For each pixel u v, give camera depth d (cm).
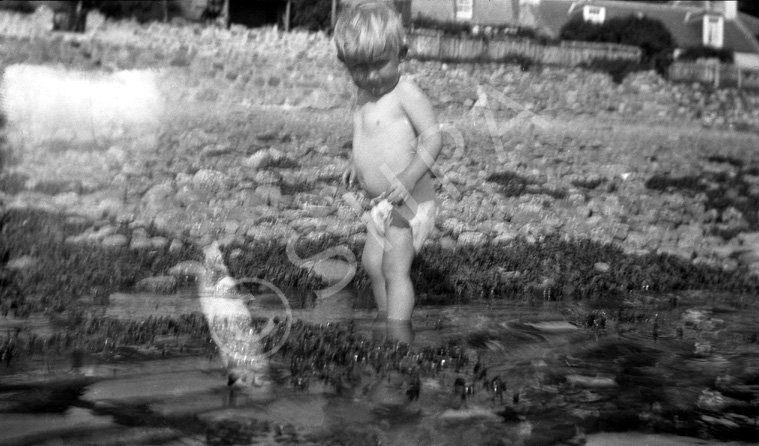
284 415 188
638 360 252
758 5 2489
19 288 334
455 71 1210
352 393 206
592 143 910
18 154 618
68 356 238
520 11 1484
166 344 253
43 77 880
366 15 323
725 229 568
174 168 618
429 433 179
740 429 188
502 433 181
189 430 178
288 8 1469
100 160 623
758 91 1606
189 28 1362
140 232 452
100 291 338
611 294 386
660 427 189
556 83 1314
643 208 618
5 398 198
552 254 460
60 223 457
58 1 1253
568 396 210
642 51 1578
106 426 179
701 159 890
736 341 283
